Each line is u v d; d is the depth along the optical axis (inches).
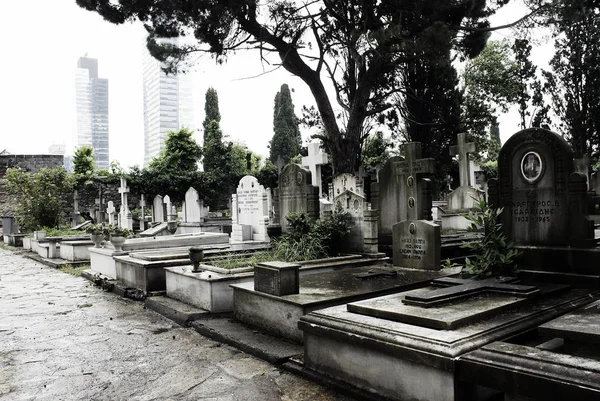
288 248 333.4
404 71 973.2
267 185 1464.1
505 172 232.7
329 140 851.4
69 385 173.0
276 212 420.8
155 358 201.2
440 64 731.4
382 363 144.0
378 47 729.6
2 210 1202.0
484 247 218.8
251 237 487.2
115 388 169.2
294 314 204.7
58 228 866.1
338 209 363.3
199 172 1444.4
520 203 227.0
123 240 406.9
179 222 782.5
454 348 127.7
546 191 217.5
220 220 909.2
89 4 712.4
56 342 229.5
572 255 205.3
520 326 148.6
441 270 282.0
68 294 364.2
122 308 305.9
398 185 354.3
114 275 400.8
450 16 690.2
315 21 781.9
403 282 242.7
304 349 174.7
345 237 355.9
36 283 426.0
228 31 730.2
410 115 1024.2
